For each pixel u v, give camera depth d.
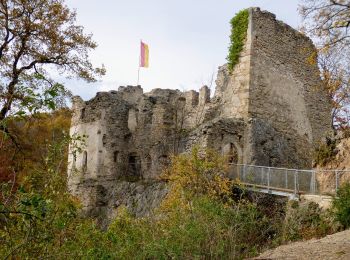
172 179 17.70
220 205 11.47
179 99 28.33
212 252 9.81
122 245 10.27
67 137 8.71
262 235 12.59
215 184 16.50
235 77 23.77
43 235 7.41
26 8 19.80
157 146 24.88
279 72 24.52
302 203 15.69
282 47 24.97
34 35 20.34
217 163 18.08
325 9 16.27
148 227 11.17
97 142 27.69
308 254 9.39
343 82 25.75
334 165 17.92
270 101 23.69
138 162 27.48
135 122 28.77
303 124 25.34
